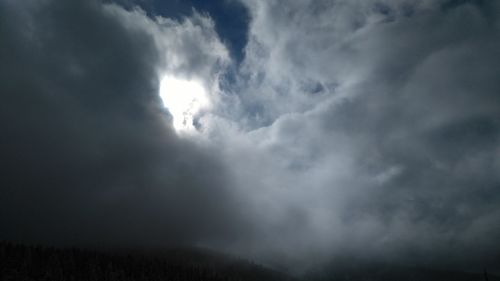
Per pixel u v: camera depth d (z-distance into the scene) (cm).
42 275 13362
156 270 17200
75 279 13912
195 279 18200
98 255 16812
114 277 14712
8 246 14850
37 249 15525
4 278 12481
